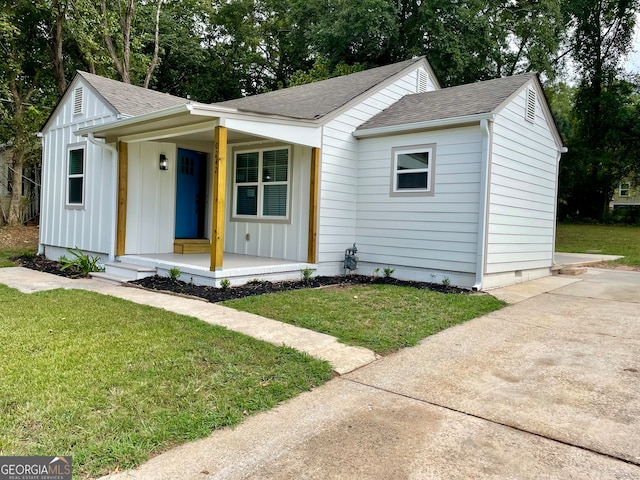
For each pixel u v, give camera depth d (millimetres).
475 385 3584
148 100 9977
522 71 20438
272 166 9211
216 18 25547
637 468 2441
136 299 6133
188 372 3561
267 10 26516
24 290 6691
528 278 9188
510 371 3889
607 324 5480
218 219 6820
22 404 2918
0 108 14359
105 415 2834
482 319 5711
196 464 2414
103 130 7895
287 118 7602
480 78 20125
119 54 17219
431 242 8094
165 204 9406
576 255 14000
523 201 8734
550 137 9773
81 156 9836
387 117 9133
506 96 7844
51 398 3006
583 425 2922
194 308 5688
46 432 2605
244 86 27422
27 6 14375
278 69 27406
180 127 7371
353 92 9516
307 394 3381
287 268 7930
